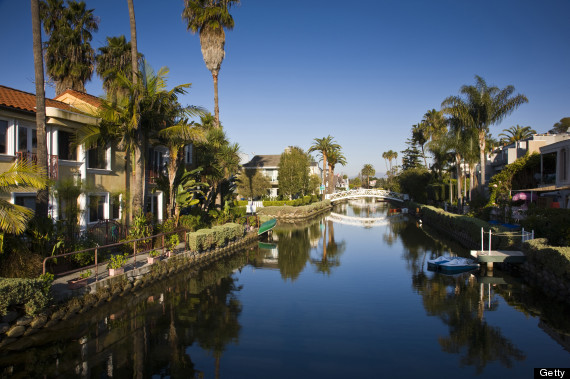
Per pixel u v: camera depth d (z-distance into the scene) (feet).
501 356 26.71
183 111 57.82
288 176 154.71
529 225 60.34
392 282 49.11
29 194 45.47
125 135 53.26
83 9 87.56
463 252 72.49
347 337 30.17
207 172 81.92
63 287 33.88
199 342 28.84
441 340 29.66
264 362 25.43
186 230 64.54
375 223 135.44
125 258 44.11
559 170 79.82
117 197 59.47
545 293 43.42
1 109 41.47
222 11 83.82
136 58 56.29
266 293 43.47
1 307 26.30
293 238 95.25
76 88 88.22
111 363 25.00
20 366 24.39
